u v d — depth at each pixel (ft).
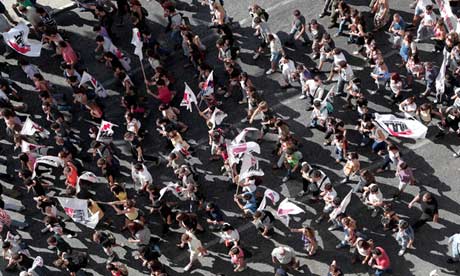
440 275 75.97
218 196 84.94
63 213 85.20
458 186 81.87
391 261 77.56
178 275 79.82
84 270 78.79
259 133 88.53
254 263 79.51
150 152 89.66
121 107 94.38
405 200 81.71
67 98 95.76
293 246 80.07
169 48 99.30
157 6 104.22
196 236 81.66
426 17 92.07
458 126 84.23
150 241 80.12
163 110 88.17
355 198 82.43
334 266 72.18
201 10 102.89
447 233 78.43
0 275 81.51
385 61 94.17
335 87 91.45
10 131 89.25
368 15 98.58
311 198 82.48
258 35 98.43
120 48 100.42
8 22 100.78
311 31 93.97
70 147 87.92
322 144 87.35
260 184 84.38
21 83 97.81
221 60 97.09
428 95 89.51
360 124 85.40
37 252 83.35
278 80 94.02
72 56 94.79
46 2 107.04
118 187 81.66
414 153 85.25
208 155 88.53
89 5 103.45
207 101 90.17
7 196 87.71
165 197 85.25
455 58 87.15
